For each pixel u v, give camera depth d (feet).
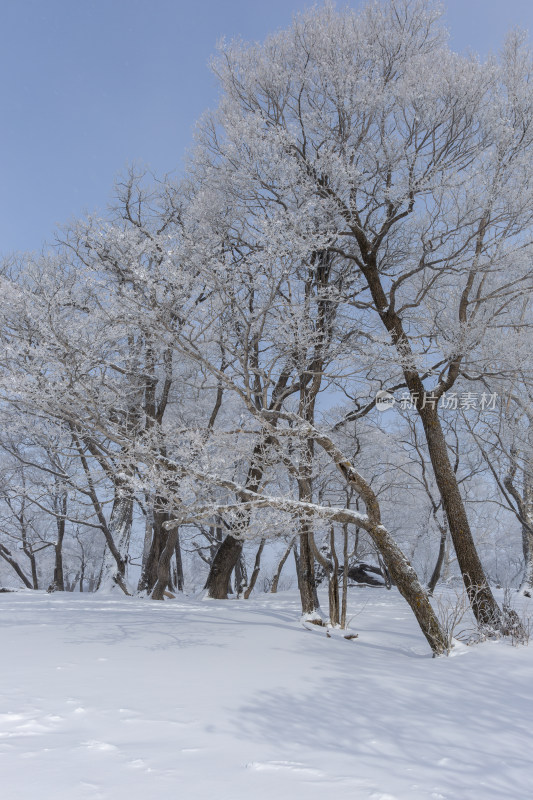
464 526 38.40
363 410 50.06
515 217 37.17
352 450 60.23
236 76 43.19
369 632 35.14
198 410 64.49
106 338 35.63
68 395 31.04
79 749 12.91
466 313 43.32
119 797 10.55
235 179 39.14
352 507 56.80
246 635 30.60
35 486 62.23
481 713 17.74
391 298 42.27
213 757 12.80
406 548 75.92
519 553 92.99
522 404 51.70
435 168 38.19
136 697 17.52
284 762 12.68
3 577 99.86
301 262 34.45
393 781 11.87
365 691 19.85
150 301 30.07
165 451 41.63
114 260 34.35
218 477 30.40
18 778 11.21
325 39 40.47
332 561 35.04
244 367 30.53
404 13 41.83
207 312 30.89
